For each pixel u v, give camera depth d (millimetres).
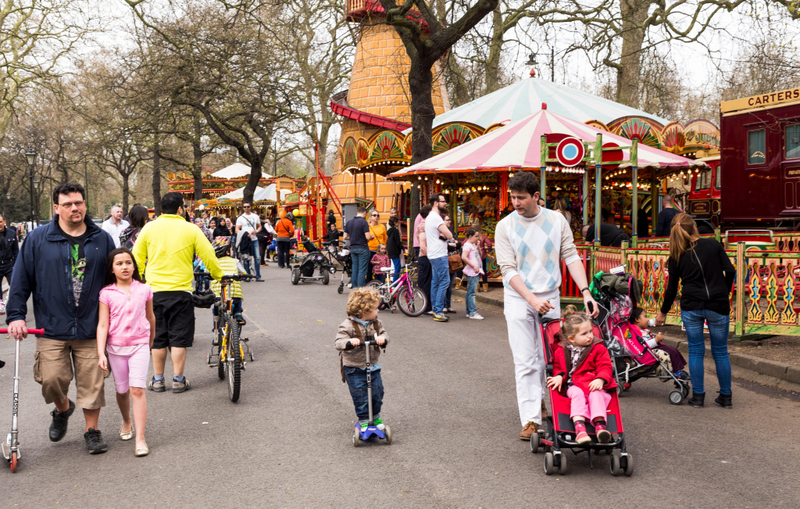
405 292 11422
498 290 14016
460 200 16453
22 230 40688
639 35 23078
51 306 4695
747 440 4910
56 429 5047
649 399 6137
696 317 5824
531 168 13312
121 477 4379
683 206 22125
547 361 4652
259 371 7375
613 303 6238
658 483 4094
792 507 3717
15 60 29516
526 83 20875
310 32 24734
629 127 18031
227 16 24812
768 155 13062
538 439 4648
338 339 4867
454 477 4250
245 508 3840
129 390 5086
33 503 3975
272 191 37344
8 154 51969
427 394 6293
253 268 18797
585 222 12922
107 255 4922
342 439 5062
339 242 19641
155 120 26453
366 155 20641
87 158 44344
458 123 18031
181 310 6637
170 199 6672
